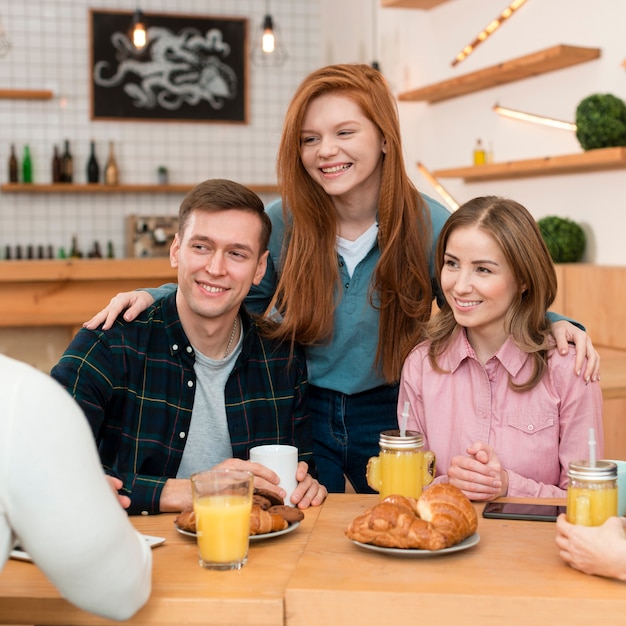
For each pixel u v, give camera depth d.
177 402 1.81
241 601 1.13
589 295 3.54
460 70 4.73
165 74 6.20
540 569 1.21
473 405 1.85
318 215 2.07
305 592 1.13
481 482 1.55
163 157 6.27
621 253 3.61
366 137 1.97
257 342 1.92
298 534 1.40
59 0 6.01
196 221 1.70
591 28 3.71
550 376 1.79
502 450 1.81
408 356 1.98
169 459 1.81
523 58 3.87
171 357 1.81
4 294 3.76
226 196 1.70
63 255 6.01
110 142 6.14
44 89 6.02
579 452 1.77
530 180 4.22
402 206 2.05
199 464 1.85
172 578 1.20
